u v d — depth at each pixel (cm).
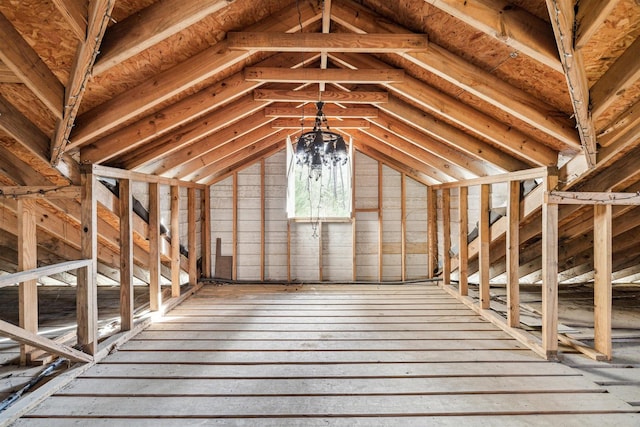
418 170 525
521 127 277
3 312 419
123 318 324
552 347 279
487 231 397
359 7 234
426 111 338
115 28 177
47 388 223
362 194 572
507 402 217
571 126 237
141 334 332
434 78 270
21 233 261
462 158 392
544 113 236
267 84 345
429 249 569
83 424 194
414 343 311
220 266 572
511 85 233
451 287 512
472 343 312
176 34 206
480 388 234
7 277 184
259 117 404
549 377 250
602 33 171
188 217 515
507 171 340
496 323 360
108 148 275
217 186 570
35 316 271
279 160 572
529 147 282
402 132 402
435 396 224
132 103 234
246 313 400
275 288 526
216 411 206
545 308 282
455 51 229
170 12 171
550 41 171
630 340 328
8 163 255
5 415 196
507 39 172
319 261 570
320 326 355
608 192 279
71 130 236
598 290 287
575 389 233
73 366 254
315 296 479
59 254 465
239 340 316
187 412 205
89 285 268
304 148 312
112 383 238
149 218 386
